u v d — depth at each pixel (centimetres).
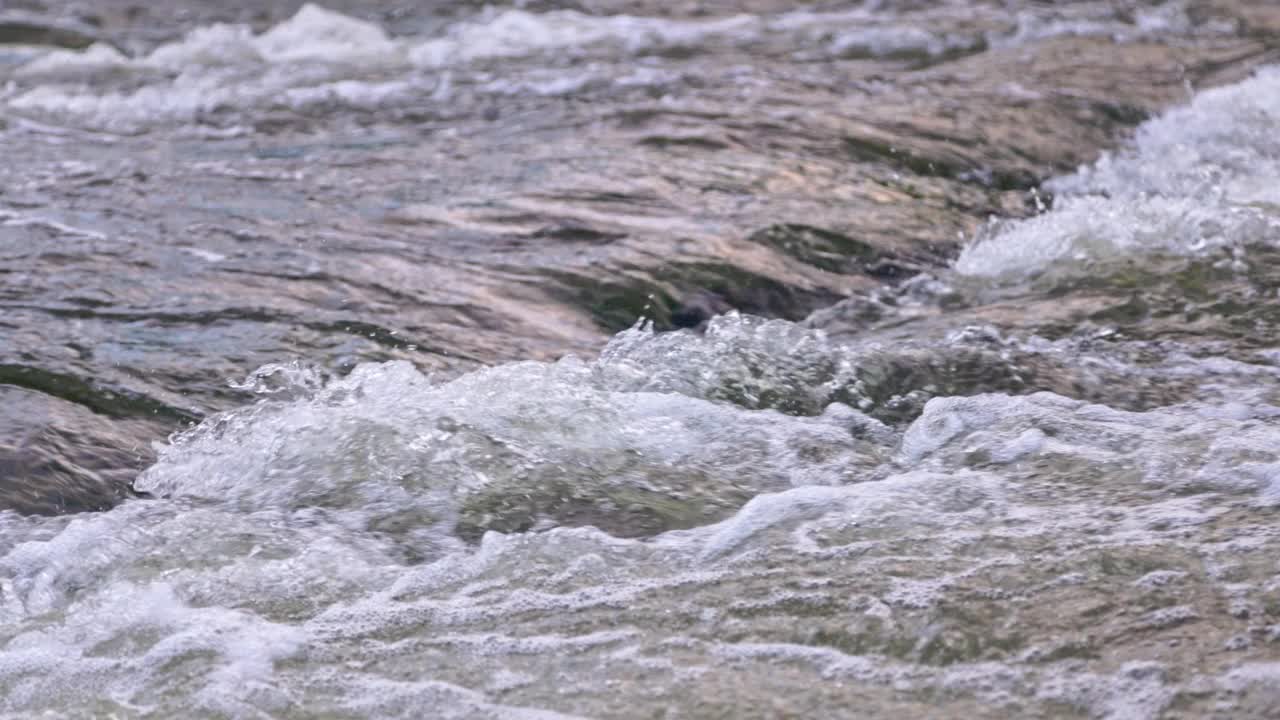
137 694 971
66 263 1822
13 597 1112
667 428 1343
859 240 1938
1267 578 1018
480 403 1373
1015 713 897
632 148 2348
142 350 1554
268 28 3766
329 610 1064
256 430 1366
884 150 2342
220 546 1163
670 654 981
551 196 2088
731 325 1568
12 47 3584
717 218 1994
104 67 3353
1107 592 1015
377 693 955
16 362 1509
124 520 1220
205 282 1753
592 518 1195
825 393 1442
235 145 2502
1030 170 2305
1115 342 1576
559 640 1005
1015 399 1397
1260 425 1323
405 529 1191
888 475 1266
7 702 970
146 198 2136
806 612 1019
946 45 3319
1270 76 2859
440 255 1855
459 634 1021
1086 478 1218
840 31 3509
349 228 1966
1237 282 1727
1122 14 3653
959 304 1753
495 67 3191
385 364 1494
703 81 2902
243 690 963
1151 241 1861
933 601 1018
